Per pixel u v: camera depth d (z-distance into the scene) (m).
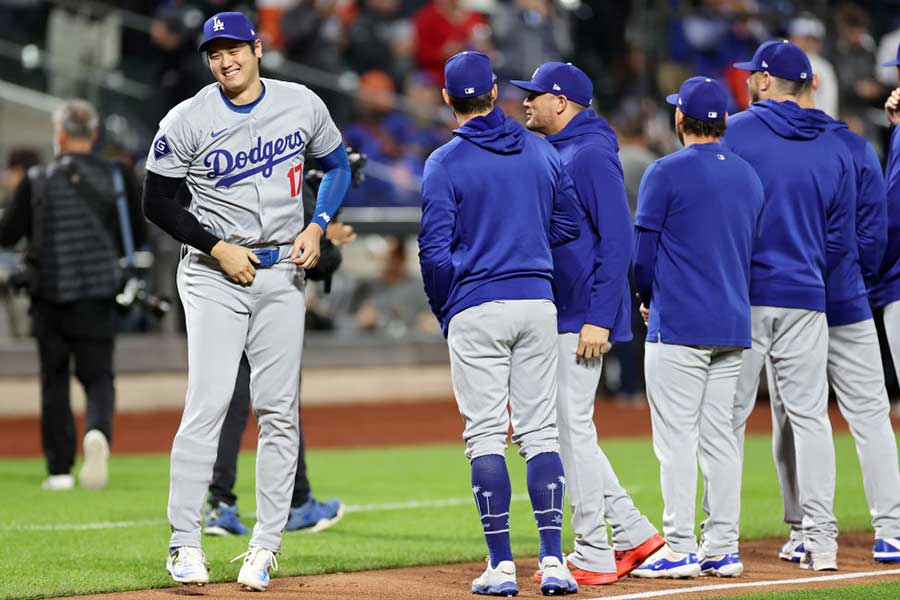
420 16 64.69
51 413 32.16
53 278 31.12
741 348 22.16
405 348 54.78
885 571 22.61
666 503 21.95
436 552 24.17
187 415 20.80
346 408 51.19
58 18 57.72
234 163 20.52
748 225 22.08
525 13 60.78
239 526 25.95
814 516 22.72
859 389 23.78
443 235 20.17
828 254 23.55
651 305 22.33
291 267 21.12
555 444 20.64
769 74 23.25
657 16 60.69
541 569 20.38
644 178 22.20
